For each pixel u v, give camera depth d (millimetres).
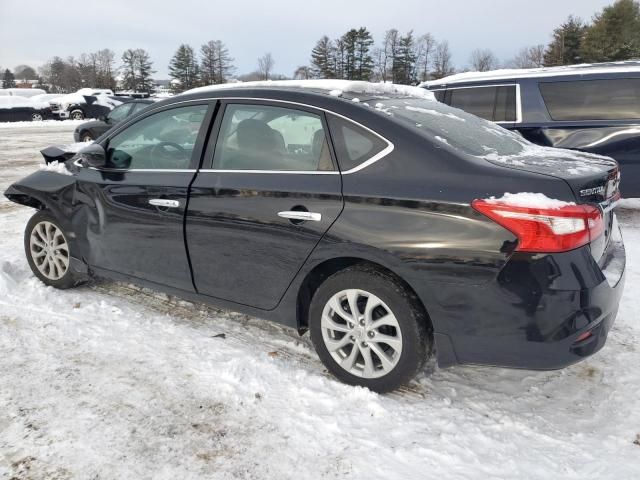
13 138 19797
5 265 4660
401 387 2998
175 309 4004
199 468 2391
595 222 2492
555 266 2404
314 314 3012
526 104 6742
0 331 3613
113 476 2336
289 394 2920
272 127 3160
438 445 2521
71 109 28719
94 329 3652
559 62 56156
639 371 3164
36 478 2318
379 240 2678
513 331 2484
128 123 3836
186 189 3365
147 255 3643
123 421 2693
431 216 2578
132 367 3180
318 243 2869
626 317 3898
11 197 4379
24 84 101812
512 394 2963
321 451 2490
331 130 2959
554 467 2381
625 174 6285
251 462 2426
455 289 2549
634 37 48281
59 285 4289
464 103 7211
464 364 2664
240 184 3152
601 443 2539
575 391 2986
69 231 4090
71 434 2592
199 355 3320
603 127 6301
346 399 2865
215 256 3303
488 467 2383
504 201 2439
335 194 2824
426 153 2713
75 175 4031
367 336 2859
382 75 63906
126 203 3660
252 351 3379
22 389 2951
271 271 3094
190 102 3541
